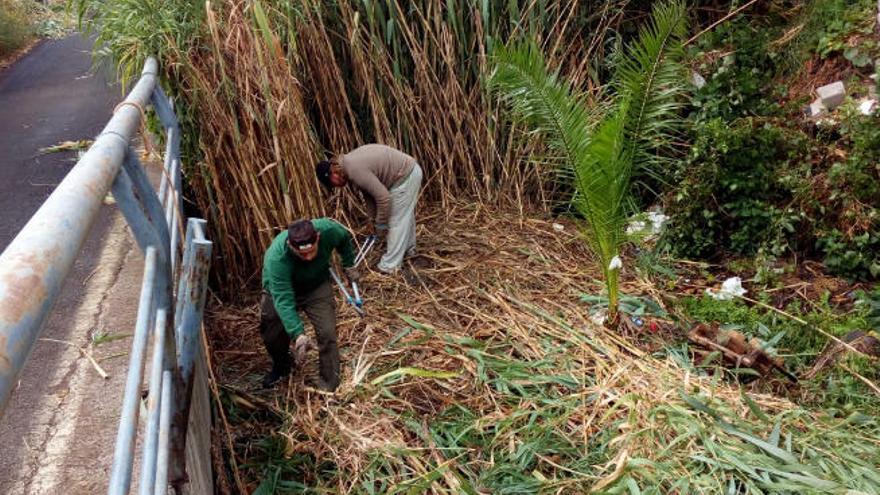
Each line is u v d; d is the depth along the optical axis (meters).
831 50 5.72
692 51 6.25
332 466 3.58
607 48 6.38
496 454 3.53
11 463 2.30
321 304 3.95
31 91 8.91
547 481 3.28
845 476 3.12
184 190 5.14
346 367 4.27
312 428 3.78
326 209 5.54
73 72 9.94
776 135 5.30
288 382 4.22
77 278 3.66
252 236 5.11
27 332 0.73
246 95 4.64
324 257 3.82
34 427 2.48
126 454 1.26
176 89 4.62
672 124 5.92
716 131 5.38
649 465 3.21
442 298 4.99
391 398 3.95
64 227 0.96
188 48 4.58
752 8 6.53
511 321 4.66
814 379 4.17
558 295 5.04
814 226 5.15
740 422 3.56
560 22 6.13
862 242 4.86
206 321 4.90
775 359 4.25
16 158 6.20
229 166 4.86
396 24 5.62
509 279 5.19
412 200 5.13
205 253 2.17
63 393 2.67
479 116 6.10
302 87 5.36
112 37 4.62
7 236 4.61
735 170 5.42
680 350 4.40
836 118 5.37
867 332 4.33
